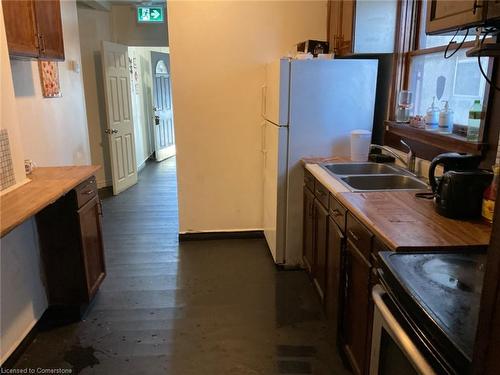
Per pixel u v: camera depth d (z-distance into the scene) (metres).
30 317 2.34
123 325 2.49
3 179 2.05
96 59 5.50
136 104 6.90
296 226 3.15
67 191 2.17
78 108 3.88
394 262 1.23
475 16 1.38
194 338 2.35
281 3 3.47
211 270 3.22
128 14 5.80
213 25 3.46
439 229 1.51
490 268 0.67
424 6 2.68
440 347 0.88
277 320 2.52
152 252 3.59
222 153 3.73
